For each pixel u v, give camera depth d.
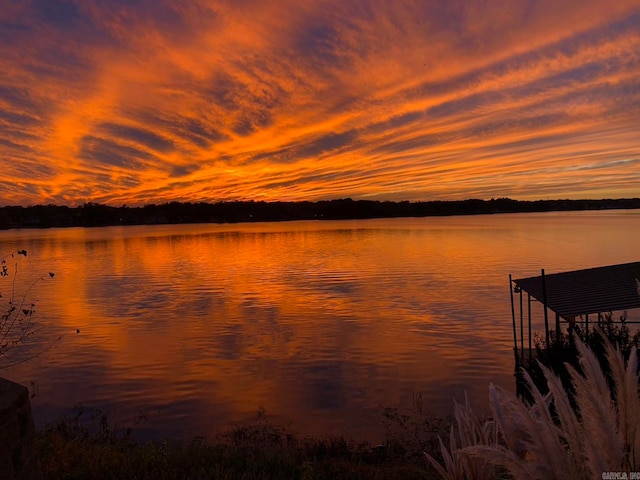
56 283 62.44
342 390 18.08
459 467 2.60
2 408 3.17
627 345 11.97
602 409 1.55
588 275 19.14
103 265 87.31
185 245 147.50
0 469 3.12
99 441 9.86
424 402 16.00
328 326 32.44
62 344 27.34
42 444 6.96
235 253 111.19
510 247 104.00
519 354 21.02
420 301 42.09
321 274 66.56
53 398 17.67
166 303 44.81
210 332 31.39
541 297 16.84
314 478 6.88
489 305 39.03
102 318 37.19
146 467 6.43
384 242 134.00
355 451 10.44
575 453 1.70
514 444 2.10
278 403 16.66
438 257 85.94
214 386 19.28
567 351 13.02
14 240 196.75
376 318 34.84
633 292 14.95
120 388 19.03
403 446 10.91
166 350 26.33
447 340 27.06
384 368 21.47
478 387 17.86
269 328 32.25
